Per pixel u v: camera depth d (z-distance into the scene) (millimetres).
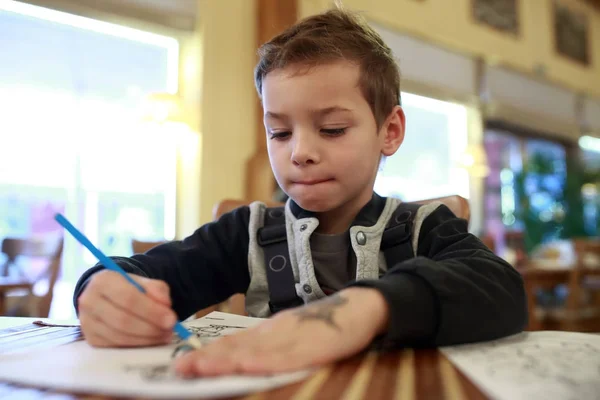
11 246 2260
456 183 4531
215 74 2971
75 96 3035
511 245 3533
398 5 3918
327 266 678
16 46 2883
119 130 3066
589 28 5914
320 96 571
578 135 5531
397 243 658
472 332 411
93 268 549
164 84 3094
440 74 4230
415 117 4301
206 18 2971
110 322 428
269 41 688
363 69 609
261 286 714
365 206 688
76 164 3047
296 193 599
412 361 357
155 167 3027
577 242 2654
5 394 291
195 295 731
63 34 2961
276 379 302
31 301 2133
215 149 2924
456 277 425
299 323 358
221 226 784
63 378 313
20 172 2939
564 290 3588
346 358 356
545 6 5324
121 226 3055
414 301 390
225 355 326
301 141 577
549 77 5188
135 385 294
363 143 601
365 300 380
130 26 2836
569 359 367
